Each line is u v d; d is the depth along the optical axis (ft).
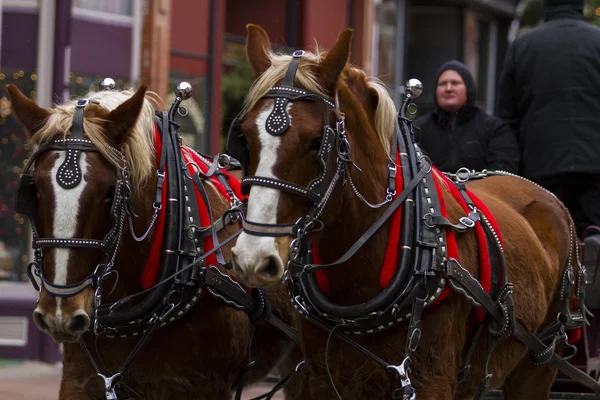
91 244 20.68
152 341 23.71
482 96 114.93
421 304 21.62
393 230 21.99
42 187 20.70
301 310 22.34
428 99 105.19
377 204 21.83
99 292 21.29
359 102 21.66
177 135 25.18
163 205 23.82
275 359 27.48
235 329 24.73
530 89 34.88
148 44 57.88
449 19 105.91
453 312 22.59
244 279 18.97
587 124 34.04
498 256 24.53
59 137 21.36
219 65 66.49
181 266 23.80
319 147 19.76
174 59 62.23
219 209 25.73
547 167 34.22
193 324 23.97
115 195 21.20
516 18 118.73
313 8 77.00
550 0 35.76
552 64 34.50
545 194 30.09
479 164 34.96
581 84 34.22
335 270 21.91
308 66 20.54
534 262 26.71
